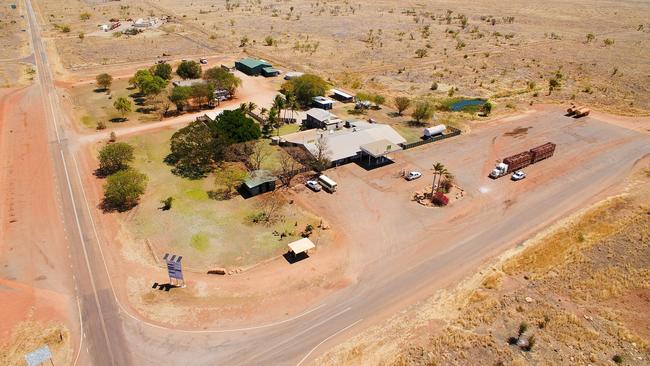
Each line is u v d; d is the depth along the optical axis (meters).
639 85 149.50
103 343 50.75
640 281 60.31
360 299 57.88
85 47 185.75
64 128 109.56
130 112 120.88
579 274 61.97
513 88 147.50
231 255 66.06
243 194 82.31
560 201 81.00
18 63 161.62
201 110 123.44
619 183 87.56
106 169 90.19
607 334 51.69
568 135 109.94
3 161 92.31
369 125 105.38
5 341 50.53
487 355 48.75
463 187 85.44
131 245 67.81
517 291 58.81
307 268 63.50
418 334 52.16
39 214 74.94
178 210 76.81
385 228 72.75
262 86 144.88
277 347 50.50
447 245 68.75
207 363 48.38
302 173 89.94
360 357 49.09
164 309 55.78
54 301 56.72
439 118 119.69
